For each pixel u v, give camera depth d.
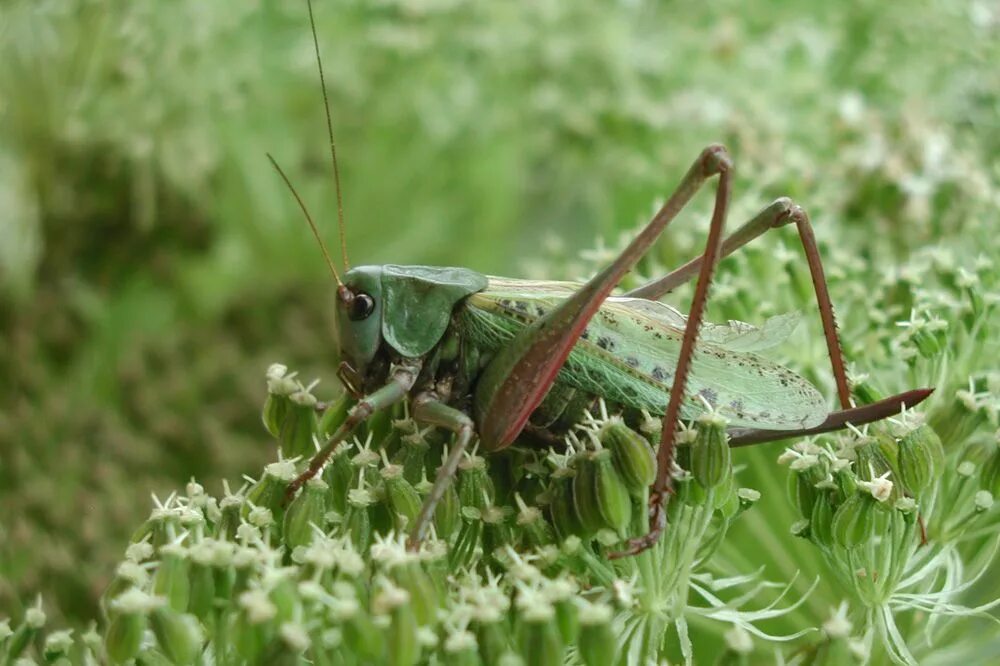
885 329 0.31
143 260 0.37
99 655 0.28
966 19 0.38
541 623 0.27
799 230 0.30
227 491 0.29
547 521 0.29
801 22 0.39
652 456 0.28
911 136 0.35
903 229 0.35
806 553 0.30
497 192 0.40
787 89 0.38
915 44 0.38
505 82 0.39
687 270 0.31
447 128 0.39
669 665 0.28
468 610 0.27
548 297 0.30
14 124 0.36
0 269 0.36
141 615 0.27
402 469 0.29
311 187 0.39
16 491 0.33
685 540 0.28
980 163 0.36
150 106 0.37
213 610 0.27
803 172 0.36
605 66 0.39
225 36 0.38
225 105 0.38
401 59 0.39
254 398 0.36
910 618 0.29
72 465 0.34
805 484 0.29
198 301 0.37
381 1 0.39
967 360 0.30
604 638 0.27
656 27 0.40
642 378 0.30
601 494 0.28
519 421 0.29
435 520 0.28
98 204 0.37
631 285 0.33
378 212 0.39
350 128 0.39
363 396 0.30
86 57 0.36
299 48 0.39
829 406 0.31
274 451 0.35
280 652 0.27
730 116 0.37
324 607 0.27
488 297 0.30
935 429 0.30
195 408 0.35
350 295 0.30
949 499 0.29
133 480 0.34
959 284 0.31
